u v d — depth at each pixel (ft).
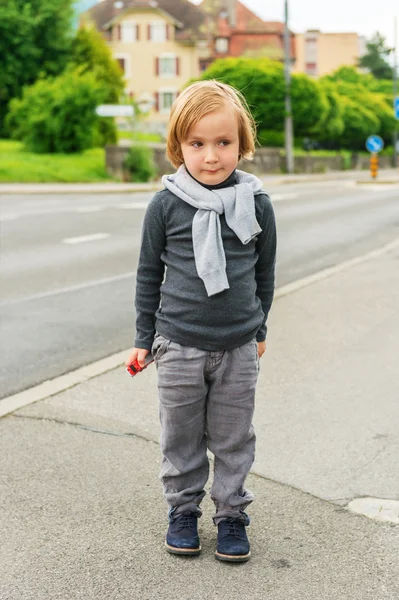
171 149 9.44
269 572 9.54
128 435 13.93
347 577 9.43
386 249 38.04
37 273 32.04
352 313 23.48
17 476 12.16
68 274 31.89
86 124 116.78
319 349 19.49
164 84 236.63
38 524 10.67
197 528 10.44
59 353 20.13
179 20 240.32
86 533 10.45
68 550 10.02
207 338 9.31
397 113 107.55
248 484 11.96
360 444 13.53
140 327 9.76
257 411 15.10
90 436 13.85
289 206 64.95
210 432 9.95
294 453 13.15
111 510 11.09
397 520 10.85
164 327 9.48
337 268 32.04
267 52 250.16
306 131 165.78
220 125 8.96
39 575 9.44
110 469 12.48
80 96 115.85
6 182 95.86
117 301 26.63
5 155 109.70
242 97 9.58
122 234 44.88
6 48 147.23
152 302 9.71
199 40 236.22
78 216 54.29
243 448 10.05
